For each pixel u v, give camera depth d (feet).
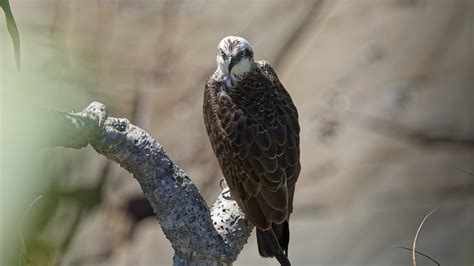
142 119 55.62
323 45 56.03
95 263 46.96
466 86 51.60
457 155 48.47
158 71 57.98
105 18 59.31
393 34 55.21
